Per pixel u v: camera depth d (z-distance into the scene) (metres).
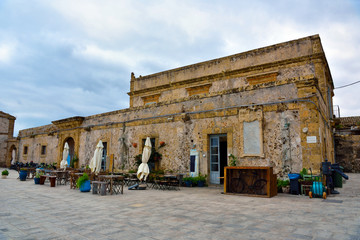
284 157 10.26
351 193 9.47
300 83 10.25
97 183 9.88
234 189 9.50
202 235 4.39
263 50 16.45
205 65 18.86
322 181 9.19
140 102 22.11
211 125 12.59
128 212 6.29
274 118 10.73
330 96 18.22
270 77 15.84
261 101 11.21
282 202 7.59
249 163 11.09
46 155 24.11
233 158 11.50
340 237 4.24
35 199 8.41
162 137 14.45
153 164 14.55
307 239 4.16
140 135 15.59
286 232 4.53
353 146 22.33
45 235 4.43
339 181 11.43
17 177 17.98
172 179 12.80
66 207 6.98
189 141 13.27
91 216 5.87
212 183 12.53
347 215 5.79
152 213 6.15
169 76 20.69
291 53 15.42
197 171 12.61
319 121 10.16
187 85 19.30
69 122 21.00
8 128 34.00
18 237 4.32
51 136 23.83
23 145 28.44
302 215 5.82
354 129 23.23
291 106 10.38
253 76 16.25
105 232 4.60
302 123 10.04
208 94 12.95
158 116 14.80
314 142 9.70
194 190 10.88
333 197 8.51
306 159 9.77
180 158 13.47
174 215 5.92
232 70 17.19
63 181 14.93
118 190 10.20
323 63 14.91
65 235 4.44
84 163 19.16
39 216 5.89
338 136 22.97
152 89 21.28
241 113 11.59
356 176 18.06
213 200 8.06
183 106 13.85
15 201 7.99
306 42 15.00
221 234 4.45
